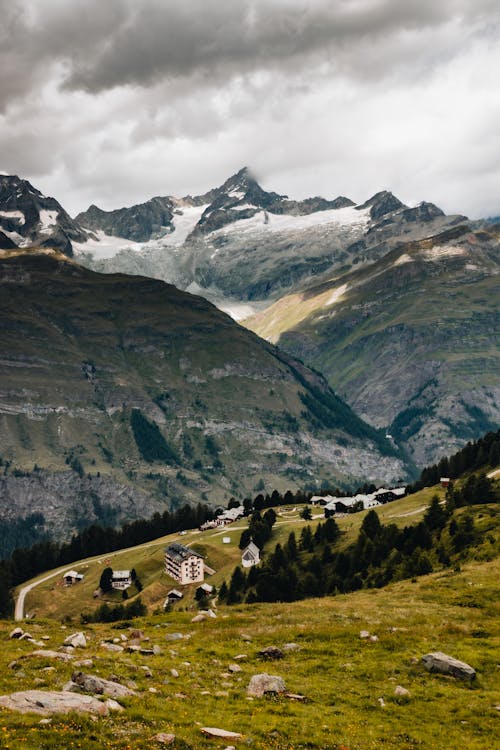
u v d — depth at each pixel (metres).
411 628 60.94
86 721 31.47
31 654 44.41
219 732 33.25
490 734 37.75
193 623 69.94
